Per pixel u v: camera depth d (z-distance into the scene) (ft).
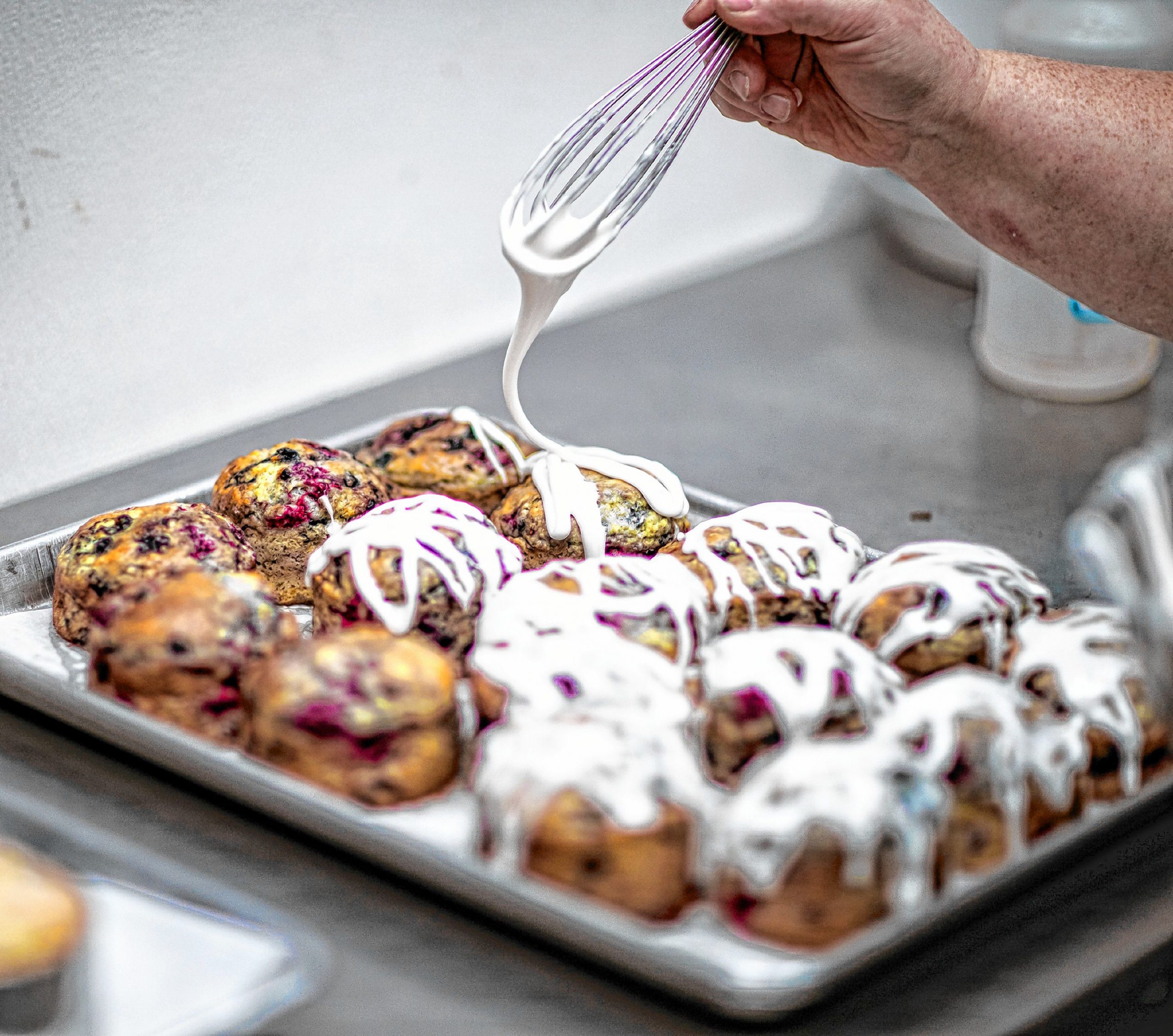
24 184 4.19
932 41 3.89
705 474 4.65
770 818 2.31
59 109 4.21
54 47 4.14
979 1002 2.32
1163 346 5.76
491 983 2.36
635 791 2.37
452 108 5.25
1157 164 4.11
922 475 4.66
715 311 6.10
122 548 3.23
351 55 4.88
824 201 6.91
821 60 4.00
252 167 4.74
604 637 2.82
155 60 4.38
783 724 2.63
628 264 6.22
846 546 3.24
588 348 5.70
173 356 4.73
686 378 5.44
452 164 5.33
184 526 3.30
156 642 2.77
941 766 2.46
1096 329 5.15
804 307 6.16
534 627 2.85
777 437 4.95
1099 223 4.18
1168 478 2.79
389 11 4.93
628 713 2.58
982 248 5.82
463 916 2.50
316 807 2.50
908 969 2.39
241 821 2.72
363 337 5.30
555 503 3.44
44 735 2.96
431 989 2.34
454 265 5.49
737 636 2.79
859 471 4.68
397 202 5.21
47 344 4.39
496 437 3.86
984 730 2.50
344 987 2.34
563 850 2.34
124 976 2.25
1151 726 2.67
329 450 3.69
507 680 2.72
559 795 2.36
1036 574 3.63
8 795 2.56
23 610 3.52
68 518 4.22
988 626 2.88
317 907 2.50
